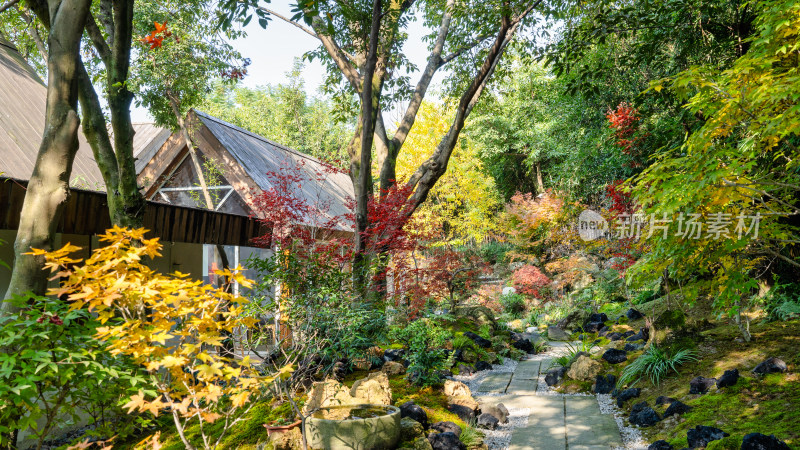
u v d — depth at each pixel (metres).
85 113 5.37
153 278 3.15
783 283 7.23
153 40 5.62
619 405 5.89
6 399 3.41
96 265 3.07
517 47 11.76
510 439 5.09
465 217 22.70
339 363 5.90
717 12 7.42
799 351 5.46
